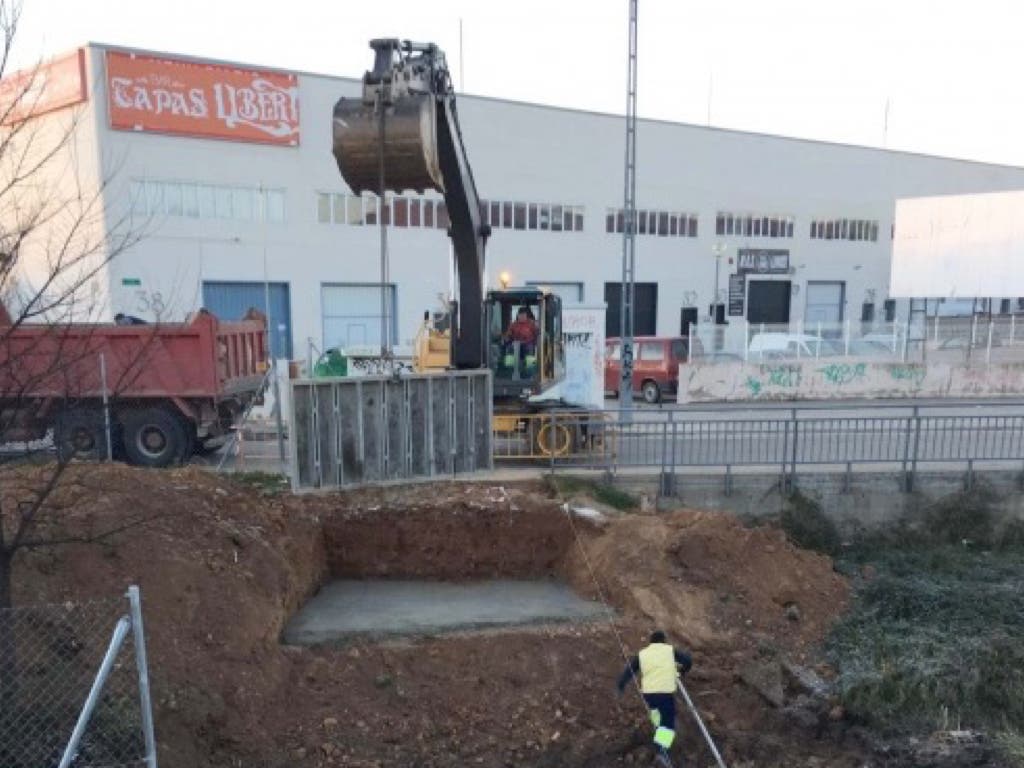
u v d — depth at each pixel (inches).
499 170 1273.4
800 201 1640.0
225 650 309.7
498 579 437.4
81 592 295.1
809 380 938.1
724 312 1571.1
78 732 193.5
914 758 312.7
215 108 984.9
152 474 399.9
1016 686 346.0
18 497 298.7
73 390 325.7
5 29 186.4
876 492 487.5
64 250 277.0
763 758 320.8
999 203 1082.1
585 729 330.3
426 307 1206.9
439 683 340.2
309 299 1099.3
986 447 504.4
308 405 385.1
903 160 1774.1
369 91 301.1
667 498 475.2
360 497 429.1
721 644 372.8
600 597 407.2
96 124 891.4
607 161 1386.6
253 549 367.2
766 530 437.7
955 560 458.6
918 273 1171.9
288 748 295.0
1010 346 992.9
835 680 354.3
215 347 485.1
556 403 544.7
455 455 430.6
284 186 1059.3
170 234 964.6
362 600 403.9
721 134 1514.5
